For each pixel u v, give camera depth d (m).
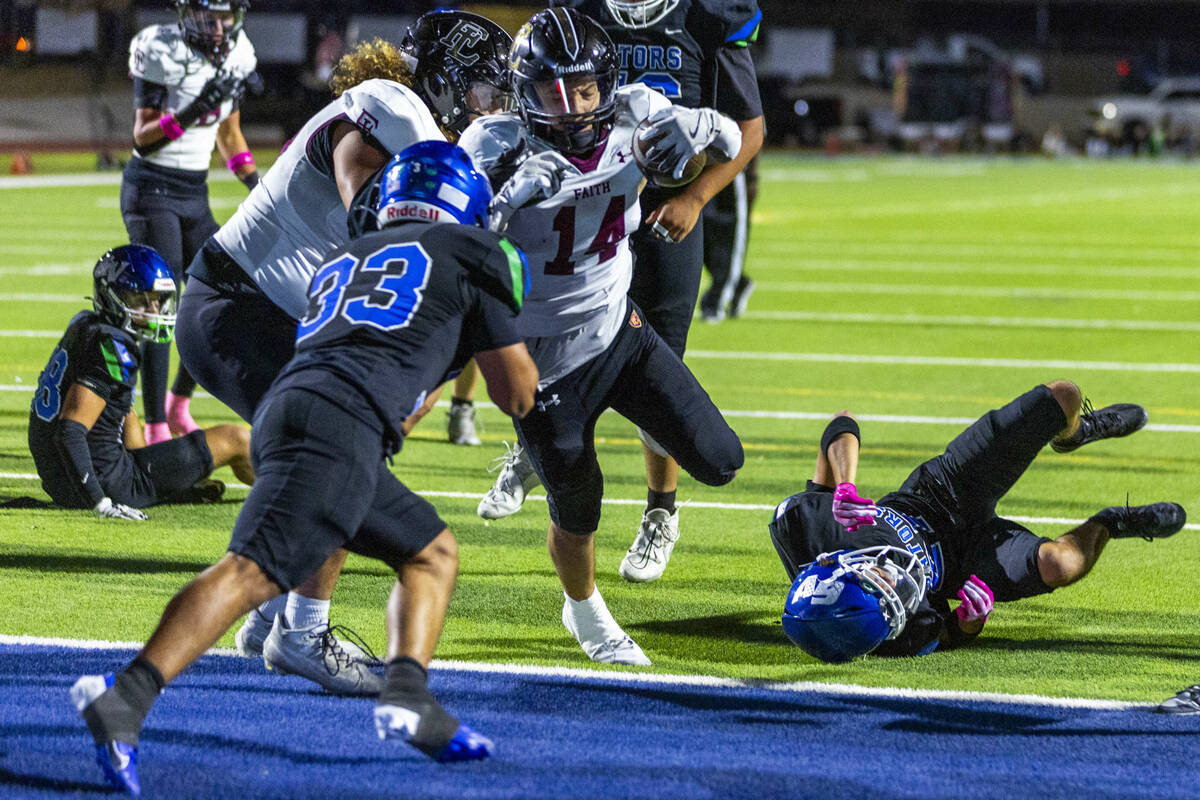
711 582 14.34
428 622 9.08
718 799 8.91
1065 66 148.88
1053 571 12.10
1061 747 10.04
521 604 13.41
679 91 14.13
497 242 9.38
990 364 27.58
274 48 101.81
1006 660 12.06
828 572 11.56
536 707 10.70
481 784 9.09
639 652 11.90
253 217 11.58
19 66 89.56
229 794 8.86
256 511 8.66
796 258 46.25
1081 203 71.06
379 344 8.97
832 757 9.73
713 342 29.86
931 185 84.38
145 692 8.38
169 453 16.25
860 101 138.00
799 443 20.84
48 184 65.88
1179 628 12.98
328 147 11.16
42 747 9.52
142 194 19.55
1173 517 12.38
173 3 18.98
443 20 11.44
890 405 23.67
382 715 8.69
